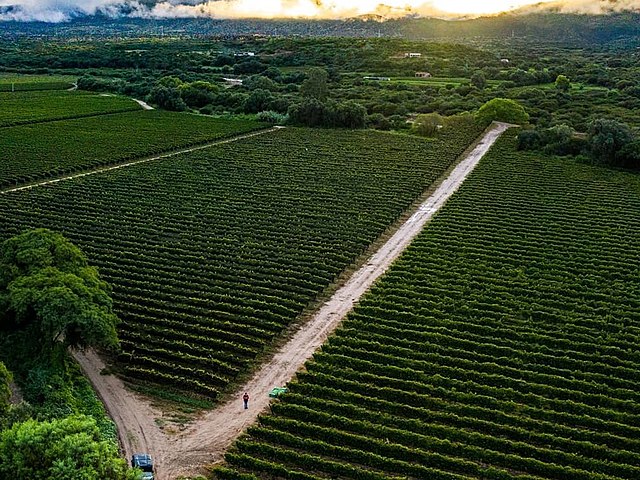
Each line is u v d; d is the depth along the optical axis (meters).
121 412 51.53
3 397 43.97
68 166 125.56
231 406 52.72
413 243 88.62
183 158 135.62
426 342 62.53
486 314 68.44
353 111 176.12
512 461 45.88
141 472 39.88
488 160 138.88
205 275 77.25
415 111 195.75
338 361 58.47
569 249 87.44
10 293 53.16
